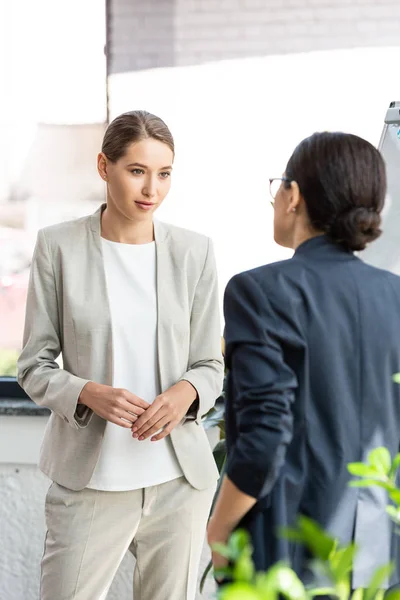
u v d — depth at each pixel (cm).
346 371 160
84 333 242
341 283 164
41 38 348
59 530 248
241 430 157
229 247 350
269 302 161
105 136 239
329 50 342
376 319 163
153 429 235
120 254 247
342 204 163
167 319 245
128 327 244
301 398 159
